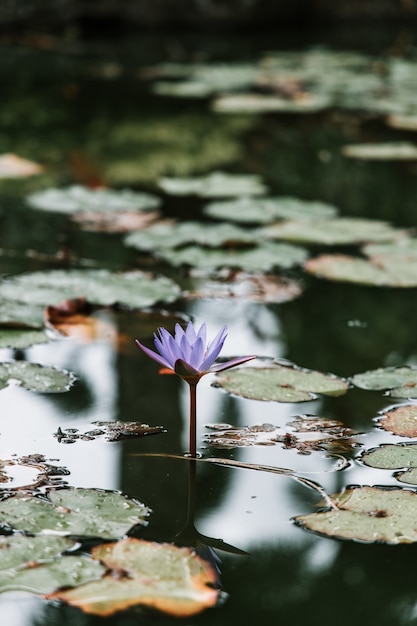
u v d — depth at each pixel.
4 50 5.88
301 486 1.95
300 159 3.59
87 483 1.94
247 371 2.23
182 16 7.04
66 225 2.89
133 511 1.89
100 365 2.25
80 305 2.41
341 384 2.20
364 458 2.00
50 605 1.75
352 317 2.47
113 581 1.78
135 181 3.25
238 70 5.49
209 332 2.37
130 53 6.14
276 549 1.85
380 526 1.87
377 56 6.49
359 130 4.25
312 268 2.67
